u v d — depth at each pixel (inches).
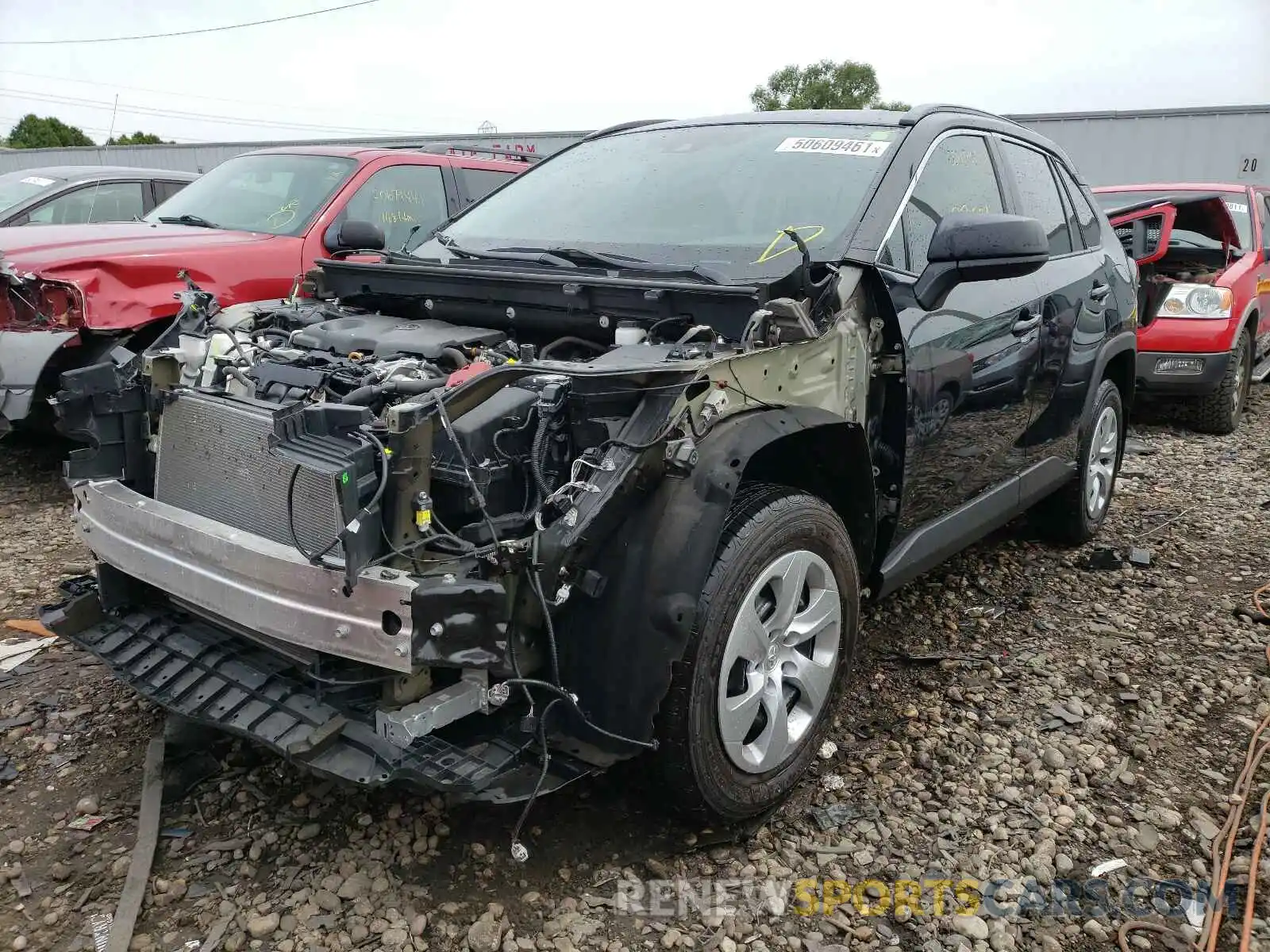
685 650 91.1
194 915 90.6
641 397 90.3
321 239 240.4
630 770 103.9
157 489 104.9
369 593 81.0
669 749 93.3
